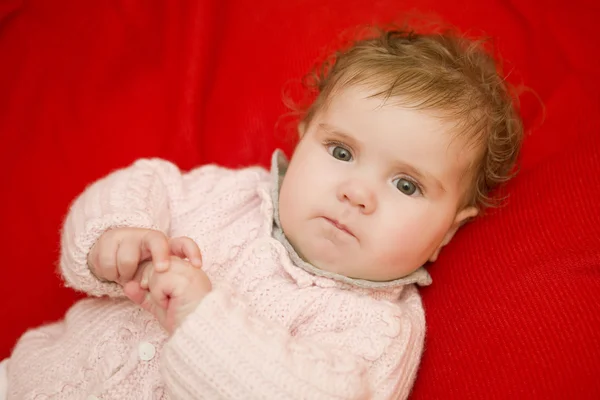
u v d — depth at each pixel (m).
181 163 1.48
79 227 1.03
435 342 1.11
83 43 1.58
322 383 0.85
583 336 0.98
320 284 1.05
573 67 1.33
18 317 1.33
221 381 0.82
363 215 1.01
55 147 1.49
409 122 1.01
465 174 1.08
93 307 1.10
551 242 1.08
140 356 0.99
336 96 1.07
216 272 1.09
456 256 1.17
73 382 1.01
